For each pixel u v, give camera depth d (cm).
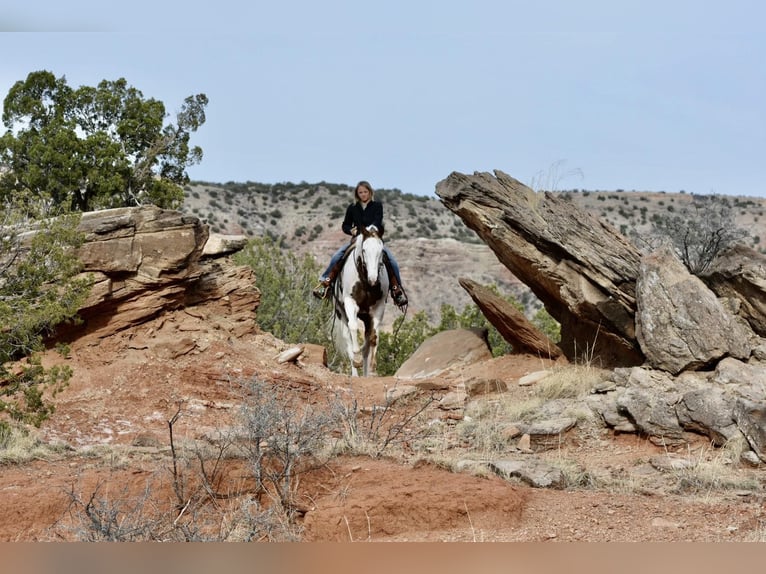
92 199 2744
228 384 1265
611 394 1144
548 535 692
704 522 734
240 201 8219
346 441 948
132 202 2853
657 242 1678
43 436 1052
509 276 7131
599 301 1293
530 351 1436
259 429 809
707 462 937
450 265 7225
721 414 1002
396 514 716
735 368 1114
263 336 1480
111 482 768
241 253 2745
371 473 812
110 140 2814
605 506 779
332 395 1283
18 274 1122
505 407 1195
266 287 2606
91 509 682
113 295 1324
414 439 1053
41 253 1130
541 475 866
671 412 1042
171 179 3092
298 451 805
